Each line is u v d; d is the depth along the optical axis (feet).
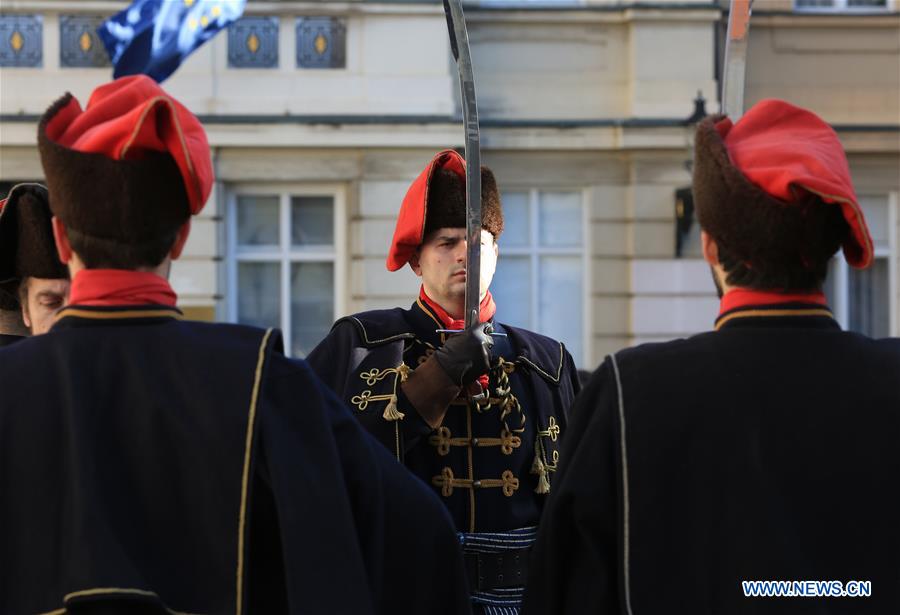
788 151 8.05
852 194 7.88
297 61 39.06
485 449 11.89
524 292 40.52
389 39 39.19
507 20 40.22
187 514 7.49
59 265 10.24
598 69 40.63
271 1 38.86
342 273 39.34
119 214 7.73
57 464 7.46
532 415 12.26
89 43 38.73
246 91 38.86
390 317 12.48
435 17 39.19
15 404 7.59
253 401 7.68
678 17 40.27
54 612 7.16
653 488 8.02
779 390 8.01
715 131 8.20
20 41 38.60
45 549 7.31
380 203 38.91
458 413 11.91
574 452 8.40
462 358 11.23
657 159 40.14
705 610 7.80
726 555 7.84
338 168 38.91
